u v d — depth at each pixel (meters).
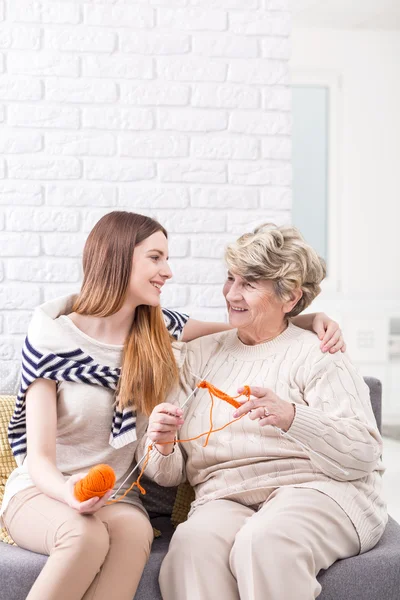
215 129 2.44
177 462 1.84
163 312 2.05
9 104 2.36
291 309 1.92
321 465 1.71
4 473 1.94
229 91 2.44
